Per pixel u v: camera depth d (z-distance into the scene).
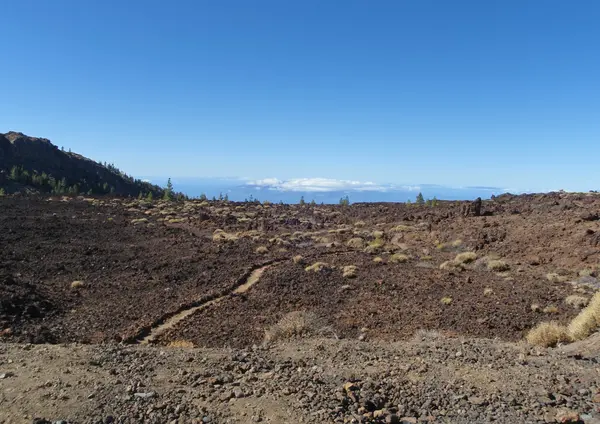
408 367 7.41
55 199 68.38
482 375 6.94
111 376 6.55
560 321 13.98
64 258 28.00
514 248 27.72
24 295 17.55
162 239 37.25
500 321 14.55
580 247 24.58
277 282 22.05
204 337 14.53
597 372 6.85
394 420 5.28
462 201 57.22
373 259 28.23
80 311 17.56
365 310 16.86
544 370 7.11
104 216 50.09
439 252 30.52
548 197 46.56
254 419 5.24
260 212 60.12
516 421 5.25
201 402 5.71
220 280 23.11
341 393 5.99
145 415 5.30
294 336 13.51
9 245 30.62
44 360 7.25
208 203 73.50
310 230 44.91
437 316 15.48
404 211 50.62
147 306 18.31
